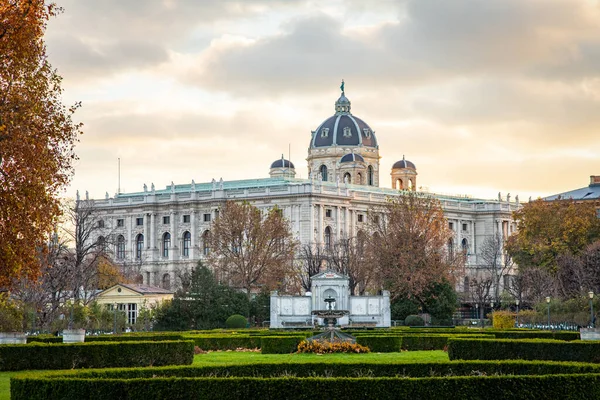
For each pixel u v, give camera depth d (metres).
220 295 143.62
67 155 74.88
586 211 194.00
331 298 124.38
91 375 55.19
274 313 130.50
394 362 60.44
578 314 136.50
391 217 172.38
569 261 168.50
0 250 70.62
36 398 51.44
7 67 70.62
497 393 51.66
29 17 70.44
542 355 72.19
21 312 110.81
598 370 56.91
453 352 74.81
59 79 74.19
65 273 128.50
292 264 199.25
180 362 73.94
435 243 163.12
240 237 188.38
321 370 60.41
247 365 59.88
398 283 156.25
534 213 195.62
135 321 154.88
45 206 72.69
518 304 182.38
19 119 69.12
